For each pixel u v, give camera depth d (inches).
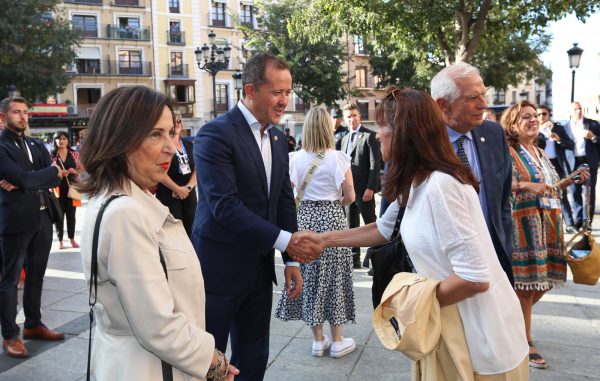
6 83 924.0
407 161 69.1
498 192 98.5
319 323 132.1
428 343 66.1
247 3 1529.3
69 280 215.3
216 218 87.5
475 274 63.2
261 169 92.6
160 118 56.2
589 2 398.6
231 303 91.3
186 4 1443.2
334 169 141.5
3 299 135.5
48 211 149.4
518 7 425.1
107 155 53.8
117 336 54.3
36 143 153.1
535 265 122.9
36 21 919.7
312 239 88.4
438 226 65.4
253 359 97.5
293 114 1444.4
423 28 448.5
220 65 730.2
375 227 89.0
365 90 1398.9
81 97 1386.6
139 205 53.1
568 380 117.8
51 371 127.6
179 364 51.9
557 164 292.5
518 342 70.3
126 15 1392.7
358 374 123.9
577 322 153.2
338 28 479.5
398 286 69.2
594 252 124.0
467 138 100.3
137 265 50.4
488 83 922.1
